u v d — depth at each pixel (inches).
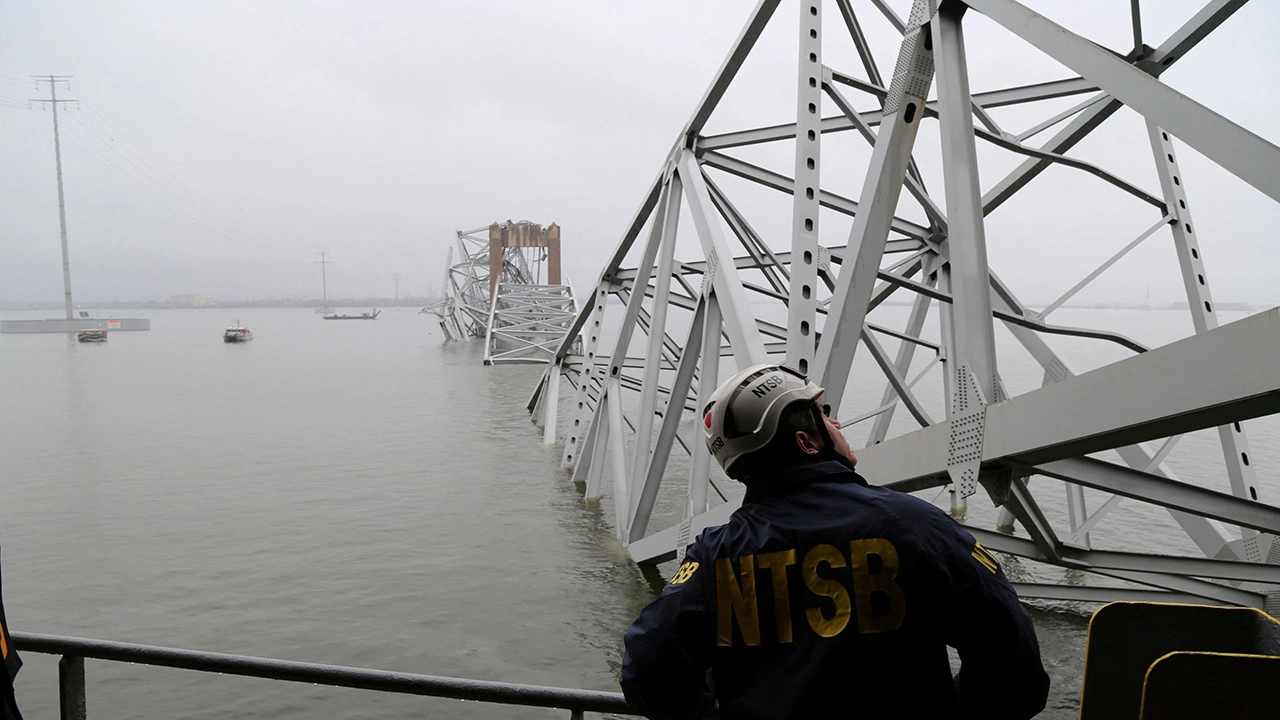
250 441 1018.7
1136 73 176.6
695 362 447.2
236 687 353.1
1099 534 552.4
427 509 666.2
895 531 63.4
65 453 946.1
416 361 2356.1
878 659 62.2
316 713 331.0
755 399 70.9
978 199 218.5
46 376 1994.3
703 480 406.6
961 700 65.1
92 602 461.1
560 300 2647.6
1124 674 78.7
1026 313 436.8
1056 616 402.9
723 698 67.8
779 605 64.8
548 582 483.8
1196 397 148.3
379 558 536.1
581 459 733.9
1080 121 395.5
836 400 275.1
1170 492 208.7
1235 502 208.8
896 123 265.4
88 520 642.8
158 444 1003.9
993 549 304.5
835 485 68.6
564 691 88.9
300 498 711.1
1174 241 392.2
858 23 427.2
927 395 1507.1
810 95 333.1
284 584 487.8
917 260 558.6
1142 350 386.6
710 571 68.1
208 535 596.7
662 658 67.7
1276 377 133.9
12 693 92.0
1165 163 394.6
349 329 5108.3
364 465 856.9
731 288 381.7
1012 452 194.7
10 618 437.4
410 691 91.9
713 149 487.5
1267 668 62.7
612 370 644.7
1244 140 154.0
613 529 596.4
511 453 924.6
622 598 457.7
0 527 623.2
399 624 423.8
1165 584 320.2
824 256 470.3
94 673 366.9
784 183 483.5
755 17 392.2
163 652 98.7
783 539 65.8
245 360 2493.8
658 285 507.8
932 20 238.8
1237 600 316.2
